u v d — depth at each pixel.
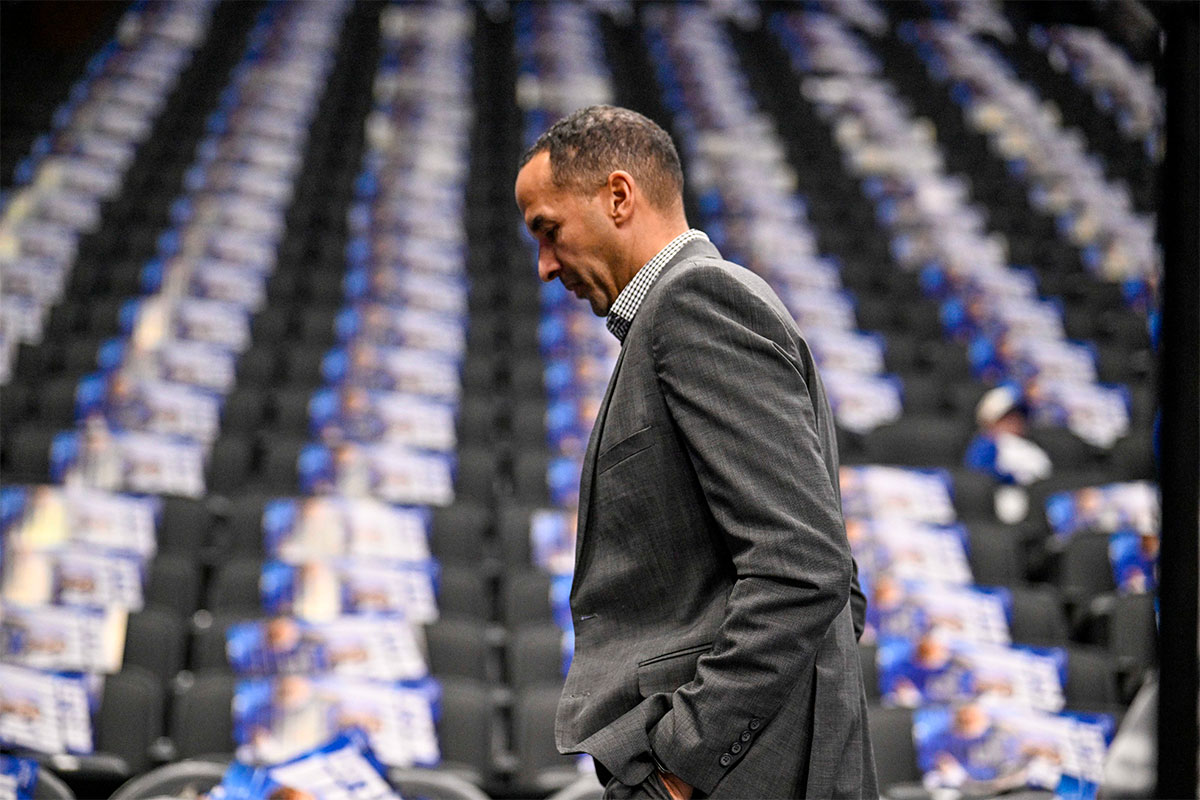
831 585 1.50
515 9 14.80
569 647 4.01
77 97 11.37
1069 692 3.93
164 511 4.81
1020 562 5.01
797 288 8.58
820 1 15.66
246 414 6.16
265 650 3.76
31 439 5.28
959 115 12.83
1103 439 6.95
